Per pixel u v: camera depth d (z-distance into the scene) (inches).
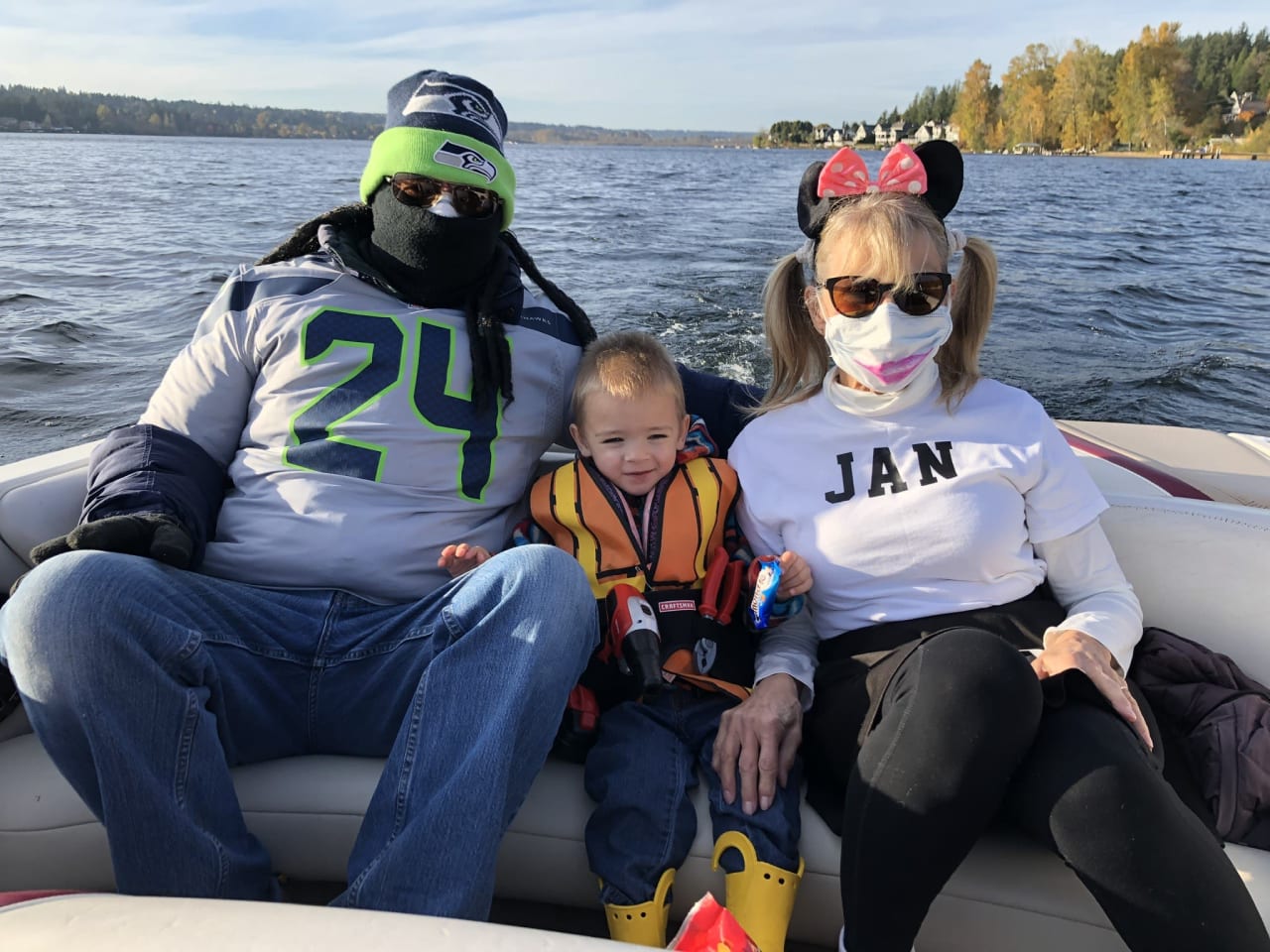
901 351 69.4
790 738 66.2
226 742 64.1
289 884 70.5
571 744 69.2
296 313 77.6
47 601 53.5
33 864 62.9
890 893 51.3
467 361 78.7
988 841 59.0
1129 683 63.3
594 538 75.3
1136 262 524.4
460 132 78.4
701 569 76.1
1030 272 478.3
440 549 74.7
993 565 67.9
